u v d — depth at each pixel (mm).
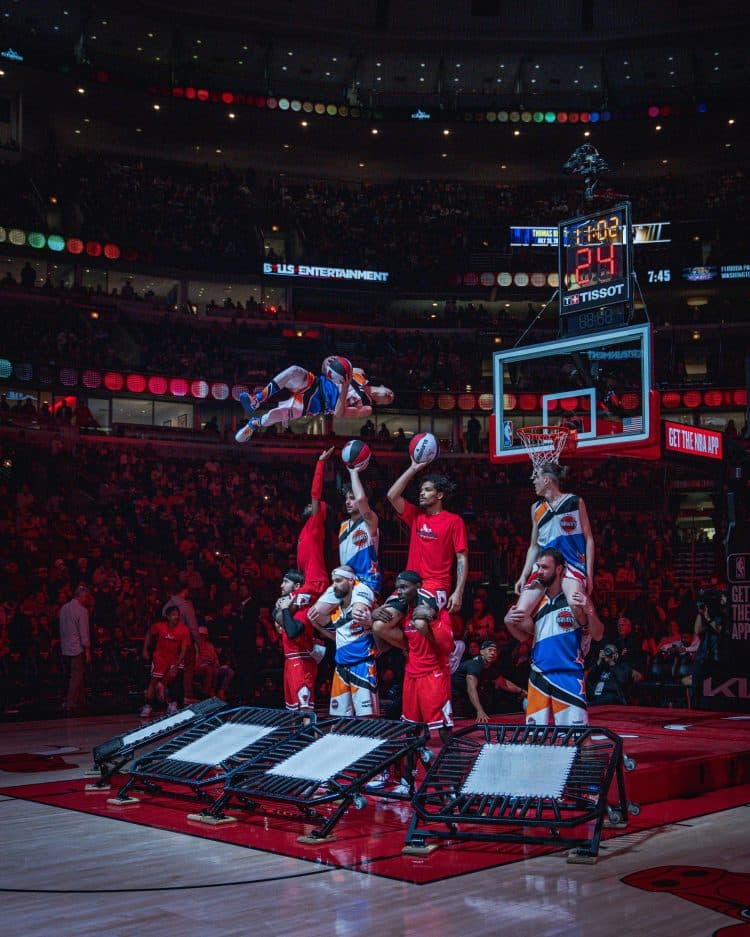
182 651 14055
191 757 6879
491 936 4020
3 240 28734
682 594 19734
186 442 29234
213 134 34906
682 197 36375
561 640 6754
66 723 13484
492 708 15219
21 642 18172
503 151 36656
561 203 37344
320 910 4406
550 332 34281
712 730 9297
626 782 6664
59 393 27344
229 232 34094
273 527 25953
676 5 32062
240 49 33156
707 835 5918
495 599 20594
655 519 28516
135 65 33625
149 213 33000
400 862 5285
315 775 6047
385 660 14250
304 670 8156
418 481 29312
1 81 30812
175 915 4352
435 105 36156
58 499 23938
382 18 32562
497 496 29156
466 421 34406
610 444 10367
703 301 35469
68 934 4094
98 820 6488
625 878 4922
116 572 21141
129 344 30953
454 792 5648
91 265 30438
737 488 11930
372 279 34281
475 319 34281
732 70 34594
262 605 19484
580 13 32625
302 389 8836
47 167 31812
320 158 36969
